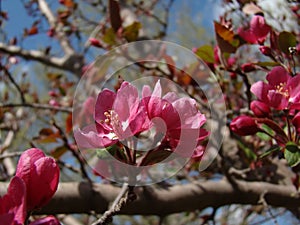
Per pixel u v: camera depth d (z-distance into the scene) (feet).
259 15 1.09
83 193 1.19
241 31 1.05
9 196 0.54
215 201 1.34
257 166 1.41
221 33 1.10
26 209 0.58
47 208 1.17
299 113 0.84
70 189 1.19
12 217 0.51
